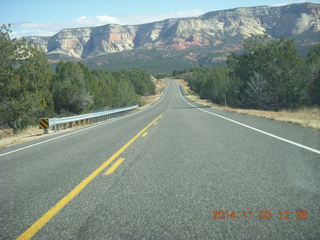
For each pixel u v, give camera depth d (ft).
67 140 39.70
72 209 12.82
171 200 13.34
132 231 10.35
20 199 14.56
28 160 25.93
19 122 79.20
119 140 35.81
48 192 15.57
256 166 19.33
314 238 9.44
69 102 130.93
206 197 13.56
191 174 17.89
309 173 17.15
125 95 232.94
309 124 41.68
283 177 16.51
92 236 10.11
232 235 9.80
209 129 42.96
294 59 142.00
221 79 259.60
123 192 14.89
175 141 32.50
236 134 35.96
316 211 11.51
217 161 21.26
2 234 10.58
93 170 20.24
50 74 91.86
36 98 78.33
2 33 74.08
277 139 30.68
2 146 39.68
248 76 178.50
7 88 73.67
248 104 169.37
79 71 142.41
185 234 9.98
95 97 157.07
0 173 21.02
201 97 360.07
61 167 21.89
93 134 45.50
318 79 134.10
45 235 10.36
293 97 142.31
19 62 78.13
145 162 22.02
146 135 39.37
